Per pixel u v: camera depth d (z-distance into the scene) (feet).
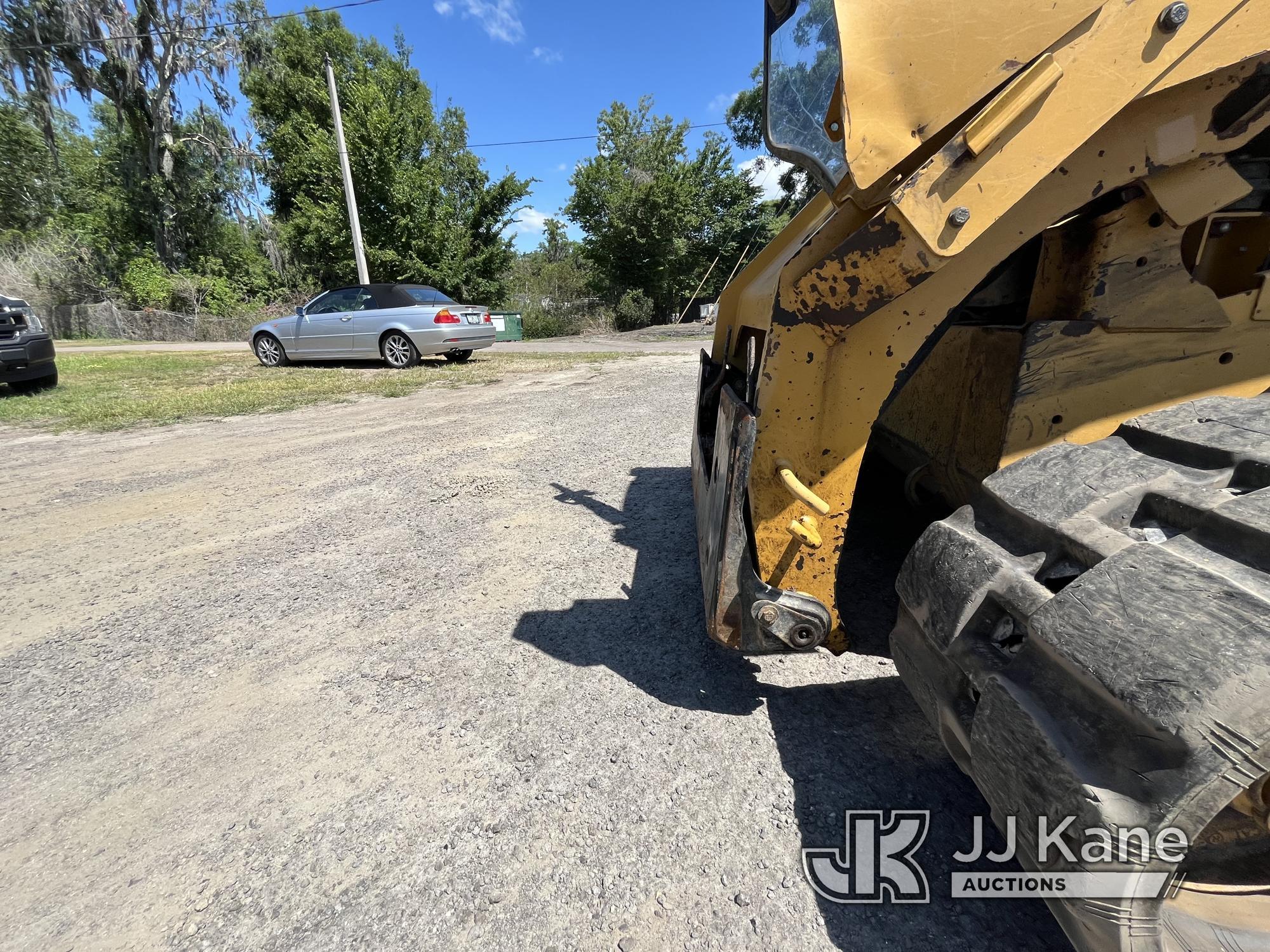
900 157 4.53
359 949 4.79
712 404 12.16
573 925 4.92
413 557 11.85
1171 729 3.18
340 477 16.71
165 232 96.12
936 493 8.77
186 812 6.14
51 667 8.61
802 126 5.81
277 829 5.91
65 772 6.72
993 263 5.08
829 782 6.25
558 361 41.39
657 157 91.35
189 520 13.84
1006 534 4.87
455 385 31.42
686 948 4.72
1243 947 3.78
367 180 78.54
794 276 5.41
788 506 6.23
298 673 8.35
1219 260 5.60
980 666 4.42
